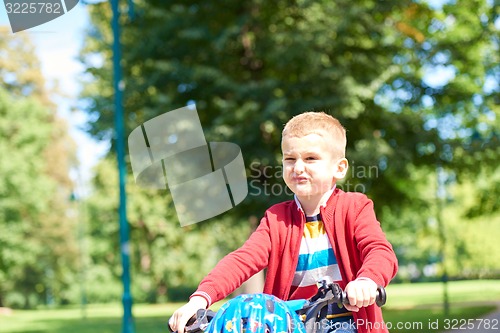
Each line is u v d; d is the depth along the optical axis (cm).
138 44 2325
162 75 2250
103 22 2434
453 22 2566
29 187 5009
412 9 2428
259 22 2331
